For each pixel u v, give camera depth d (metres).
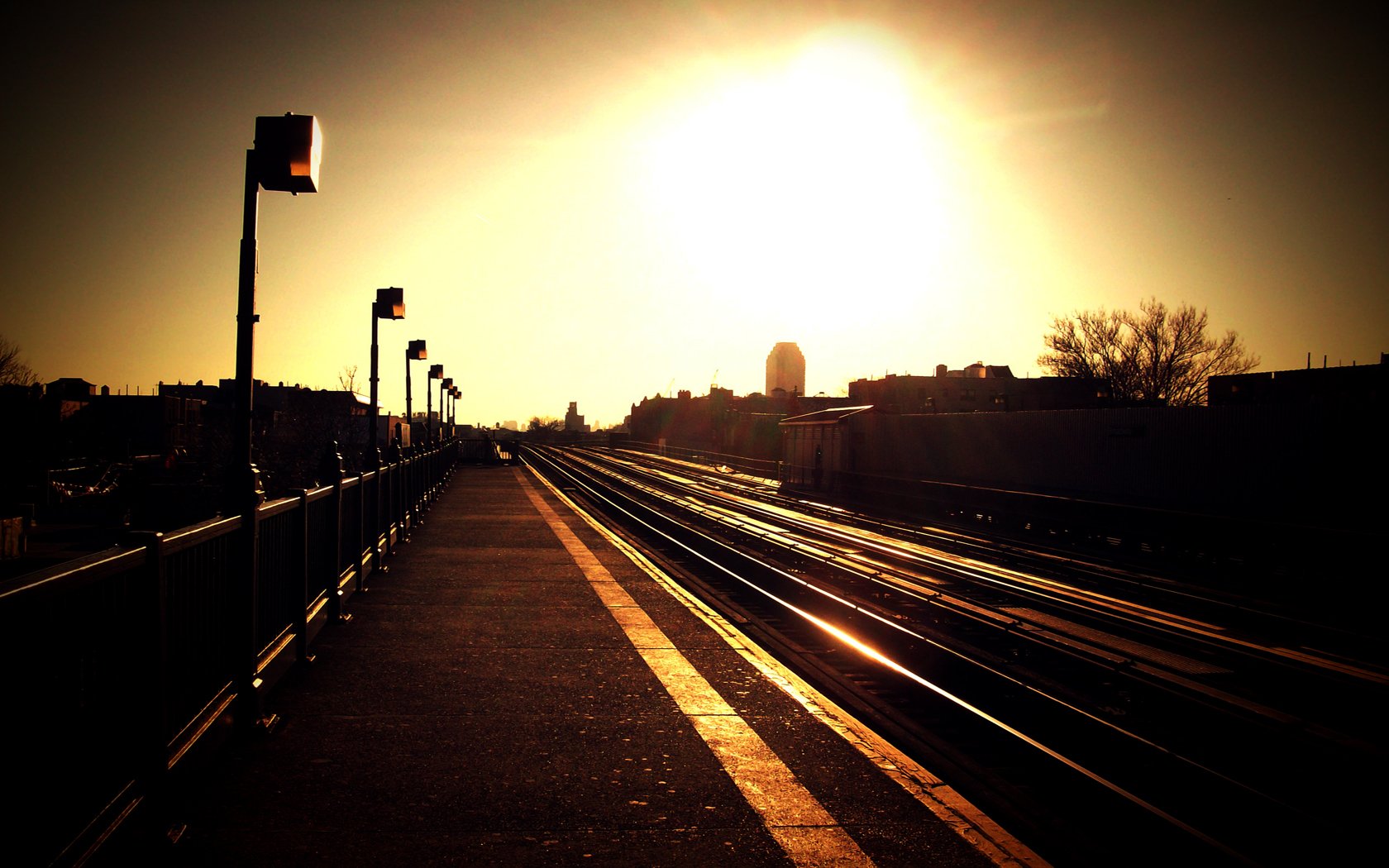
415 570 13.62
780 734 6.04
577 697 6.86
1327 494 20.22
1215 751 6.70
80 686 3.49
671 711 6.54
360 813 4.60
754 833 4.47
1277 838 5.17
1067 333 67.38
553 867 4.05
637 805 4.79
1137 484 25.81
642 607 10.84
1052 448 29.64
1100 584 15.28
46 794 3.24
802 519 28.48
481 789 4.96
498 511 25.47
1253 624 11.99
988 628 10.89
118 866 3.77
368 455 13.57
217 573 5.33
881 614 11.91
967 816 4.74
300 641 7.62
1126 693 8.20
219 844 4.20
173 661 4.54
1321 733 6.55
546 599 11.30
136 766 4.02
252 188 5.84
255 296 5.83
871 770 5.40
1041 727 7.27
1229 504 22.80
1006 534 24.67
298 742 5.66
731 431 73.94
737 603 12.82
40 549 20.69
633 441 119.88
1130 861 4.54
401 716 6.28
